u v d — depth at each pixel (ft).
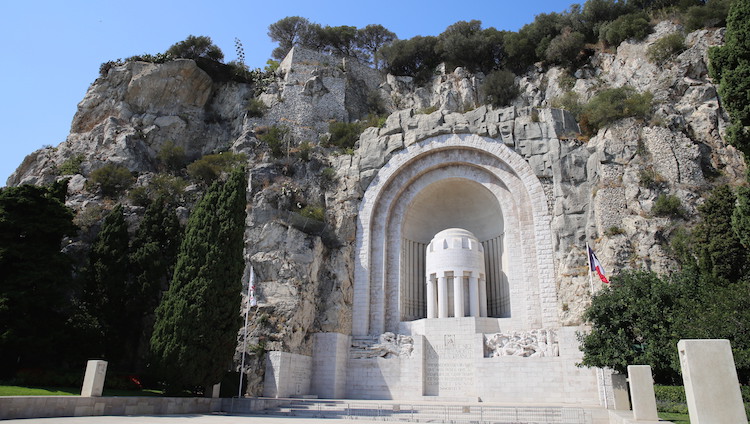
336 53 222.28
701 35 129.70
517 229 112.88
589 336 75.77
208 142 161.58
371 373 106.01
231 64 176.55
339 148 142.72
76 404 59.82
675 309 69.21
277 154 136.98
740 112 60.90
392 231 123.13
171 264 102.37
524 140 115.85
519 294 107.96
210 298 81.76
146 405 68.85
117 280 93.61
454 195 129.08
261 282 108.78
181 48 174.91
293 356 100.89
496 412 79.05
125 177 129.08
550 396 90.79
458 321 104.99
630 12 168.76
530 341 97.45
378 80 197.06
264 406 85.10
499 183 118.52
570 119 117.29
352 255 119.44
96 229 111.86
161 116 158.51
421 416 76.07
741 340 56.85
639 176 101.76
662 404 66.28
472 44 186.70
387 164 125.39
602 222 99.81
